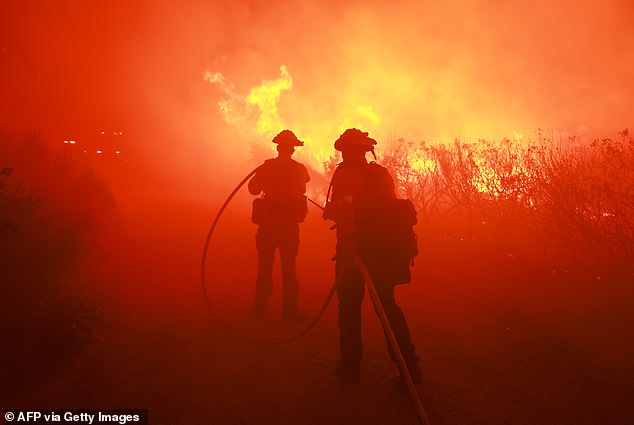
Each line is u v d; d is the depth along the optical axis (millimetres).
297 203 4340
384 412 2969
